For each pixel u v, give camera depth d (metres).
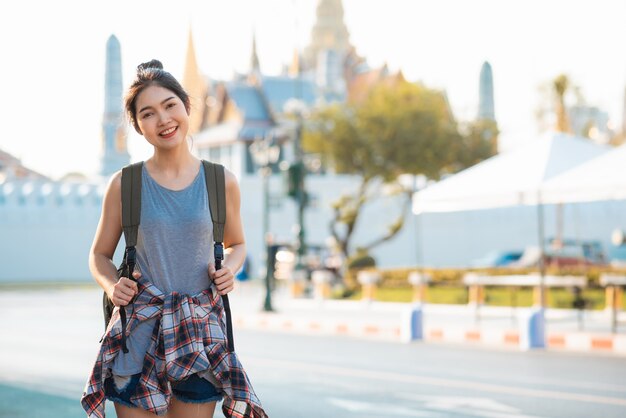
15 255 59.66
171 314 4.47
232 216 4.74
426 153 50.53
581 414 10.91
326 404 11.75
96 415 4.47
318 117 51.44
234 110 71.19
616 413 10.97
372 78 81.31
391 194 53.12
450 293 33.28
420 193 22.56
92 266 4.70
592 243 50.81
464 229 65.56
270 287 29.47
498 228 65.00
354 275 41.53
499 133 53.41
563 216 62.41
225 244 4.85
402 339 21.20
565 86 59.47
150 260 4.55
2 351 18.78
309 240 65.62
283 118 65.94
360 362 16.56
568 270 33.06
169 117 4.57
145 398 4.43
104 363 4.50
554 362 16.28
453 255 65.62
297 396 12.46
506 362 16.33
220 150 71.19
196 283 4.56
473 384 13.53
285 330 24.64
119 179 4.65
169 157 4.63
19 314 31.08
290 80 71.75
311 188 66.06
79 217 60.81
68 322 27.38
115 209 4.65
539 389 12.95
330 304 33.41
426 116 50.97
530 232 64.19
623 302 28.03
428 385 13.47
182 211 4.56
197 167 4.69
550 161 20.80
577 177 19.20
